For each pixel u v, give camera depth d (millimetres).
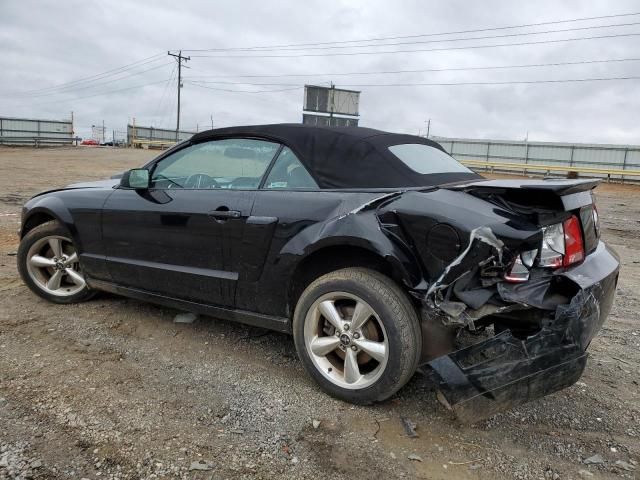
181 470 2385
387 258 2750
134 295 4098
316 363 3117
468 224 2604
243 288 3396
